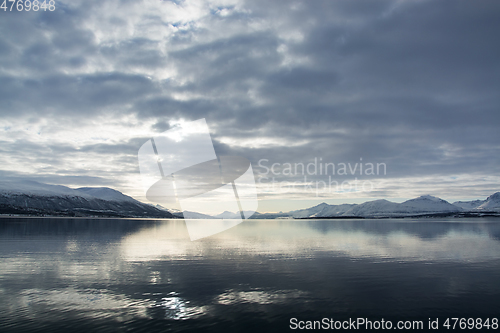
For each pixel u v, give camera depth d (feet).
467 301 52.06
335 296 54.34
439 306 49.52
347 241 153.48
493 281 65.16
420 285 61.62
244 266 81.51
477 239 165.37
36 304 49.78
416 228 295.28
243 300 52.01
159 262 87.66
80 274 71.41
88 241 149.07
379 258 95.50
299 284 62.28
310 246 129.90
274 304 50.11
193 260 91.30
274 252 109.70
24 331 39.27
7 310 46.80
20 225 301.43
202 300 51.96
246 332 39.29
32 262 86.89
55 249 115.85
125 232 224.33
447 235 195.83
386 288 59.41
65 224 363.35
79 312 46.14
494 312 47.19
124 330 39.73
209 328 40.50
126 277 68.39
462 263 86.63
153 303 50.42
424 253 107.65
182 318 43.93
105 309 47.50
